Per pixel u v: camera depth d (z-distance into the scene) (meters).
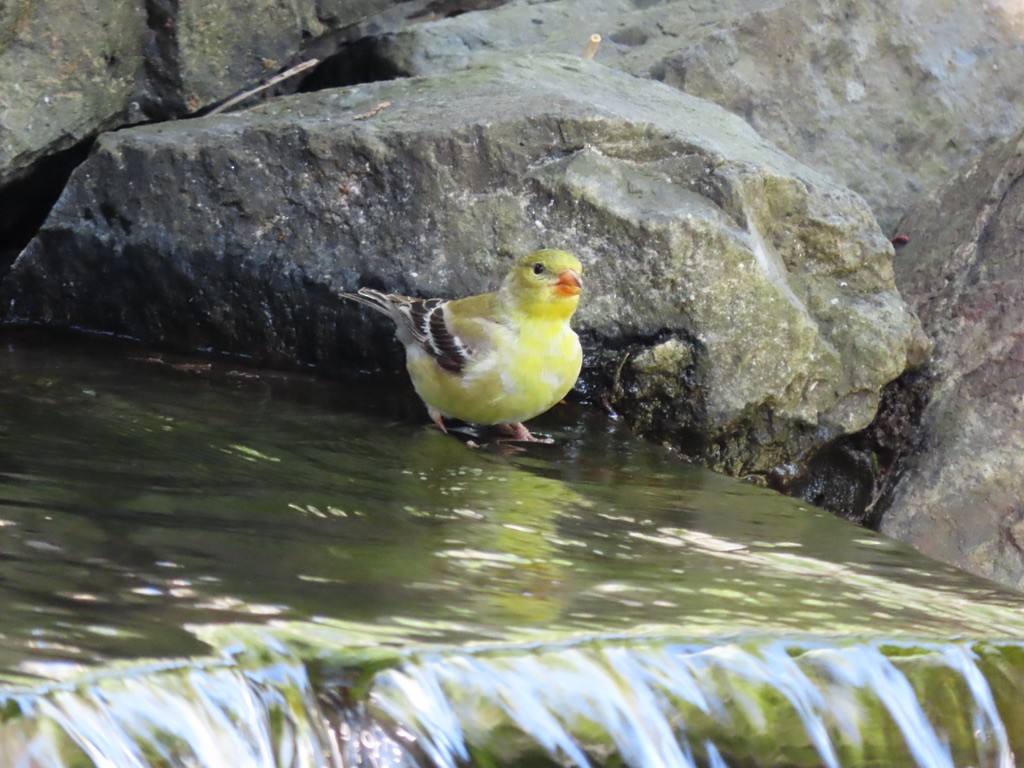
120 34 13.17
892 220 17.12
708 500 10.38
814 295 13.21
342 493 9.41
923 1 18.05
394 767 6.39
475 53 16.67
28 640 6.13
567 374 11.11
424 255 12.76
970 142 17.83
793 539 9.60
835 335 13.09
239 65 14.07
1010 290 14.16
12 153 12.73
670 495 10.41
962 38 18.17
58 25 12.62
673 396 12.52
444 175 12.71
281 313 13.07
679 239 12.29
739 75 16.84
